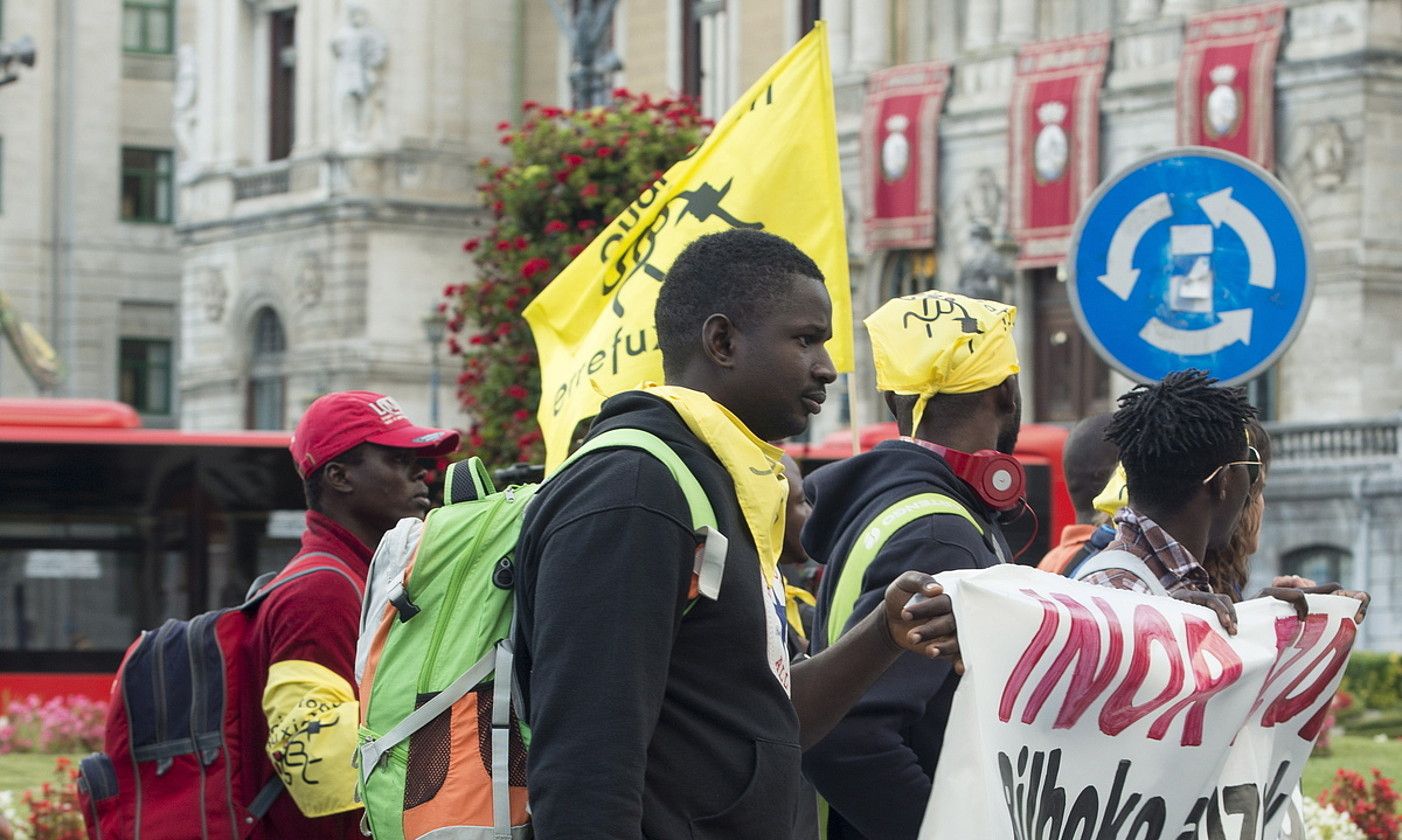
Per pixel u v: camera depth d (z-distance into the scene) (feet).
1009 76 112.37
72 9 177.37
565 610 11.96
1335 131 99.40
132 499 68.74
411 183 149.07
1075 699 13.64
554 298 24.03
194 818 17.44
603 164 58.08
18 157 175.11
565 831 11.60
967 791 13.21
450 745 13.01
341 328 148.56
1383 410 99.35
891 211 116.98
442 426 149.79
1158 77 105.50
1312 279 22.66
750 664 12.64
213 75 161.27
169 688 17.69
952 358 17.20
